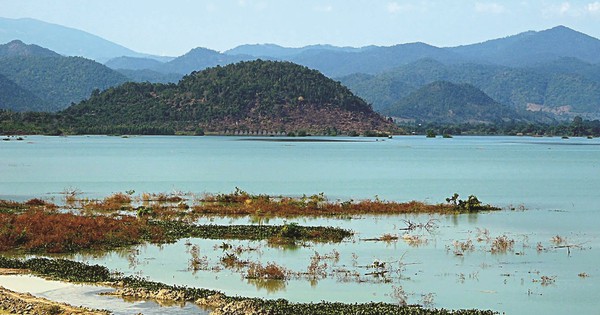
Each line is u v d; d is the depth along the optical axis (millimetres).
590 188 97500
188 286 37000
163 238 49906
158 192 85188
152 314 31391
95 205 69188
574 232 56000
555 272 41438
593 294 36562
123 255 44719
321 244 49281
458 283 38562
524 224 60219
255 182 103062
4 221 51062
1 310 30734
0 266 40094
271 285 37688
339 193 87562
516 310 33594
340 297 35406
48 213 59312
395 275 40188
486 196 85688
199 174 118000
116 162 147250
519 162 163125
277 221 60125
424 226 57469
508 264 43469
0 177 106688
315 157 174500
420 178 113688
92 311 31125
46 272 38812
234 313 30891
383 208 67500
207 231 52969
